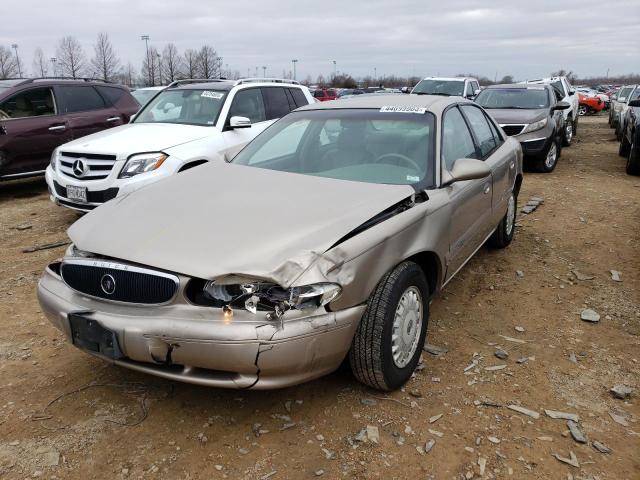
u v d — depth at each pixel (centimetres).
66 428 287
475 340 383
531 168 1071
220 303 258
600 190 870
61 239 628
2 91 862
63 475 254
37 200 864
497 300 450
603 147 1463
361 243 281
